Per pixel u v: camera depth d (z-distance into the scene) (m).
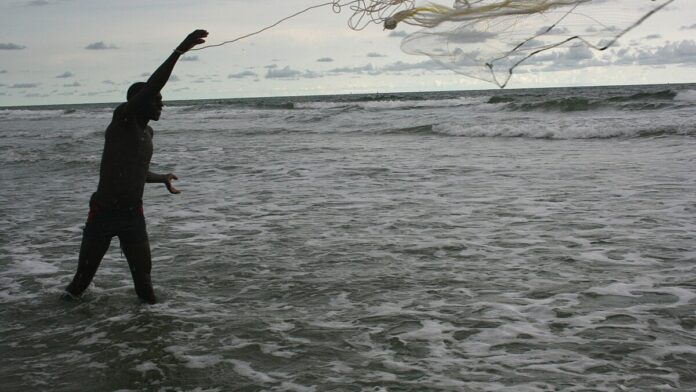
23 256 6.91
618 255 5.97
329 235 7.31
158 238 7.52
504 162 13.35
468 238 6.89
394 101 46.44
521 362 3.75
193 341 4.30
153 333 4.48
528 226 7.34
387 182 11.24
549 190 9.66
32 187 12.45
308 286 5.43
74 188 12.08
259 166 14.53
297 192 10.58
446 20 4.06
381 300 4.99
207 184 12.01
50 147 21.67
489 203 8.84
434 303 4.87
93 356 4.13
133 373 3.84
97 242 5.01
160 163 15.96
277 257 6.42
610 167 11.84
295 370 3.78
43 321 4.85
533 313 4.56
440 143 18.52
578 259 5.89
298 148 18.64
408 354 3.94
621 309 4.55
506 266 5.77
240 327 4.53
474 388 3.44
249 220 8.39
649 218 7.46
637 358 3.72
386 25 4.21
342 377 3.65
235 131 27.66
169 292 5.45
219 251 6.75
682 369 3.55
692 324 4.20
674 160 12.35
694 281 5.10
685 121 18.75
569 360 3.75
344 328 4.43
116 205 4.91
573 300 4.79
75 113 55.31
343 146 18.73
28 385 3.73
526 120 23.39
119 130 4.83
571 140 17.77
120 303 5.20
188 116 42.97
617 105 26.05
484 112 29.59
